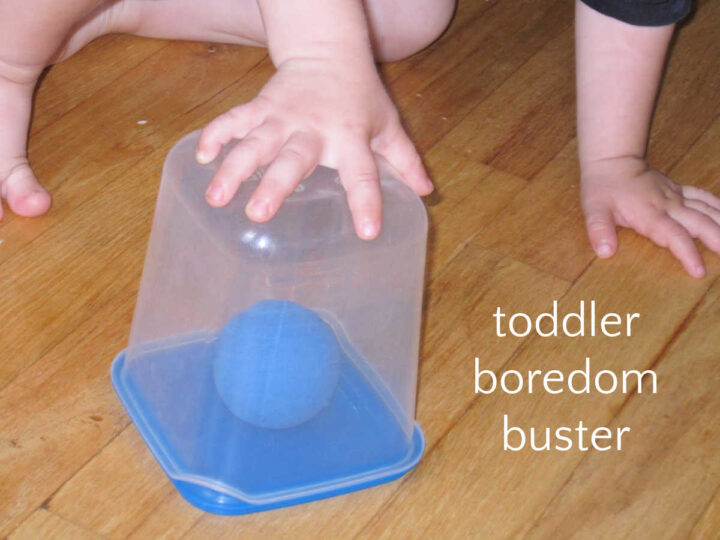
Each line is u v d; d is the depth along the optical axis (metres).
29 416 0.95
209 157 0.82
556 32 1.55
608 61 1.25
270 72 1.42
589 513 0.93
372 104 0.89
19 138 1.20
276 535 0.88
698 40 1.56
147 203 1.20
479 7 1.58
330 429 0.93
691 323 1.13
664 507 0.94
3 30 1.13
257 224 0.89
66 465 0.92
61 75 1.36
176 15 1.42
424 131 1.35
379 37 1.40
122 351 1.01
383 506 0.91
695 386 1.06
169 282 0.95
